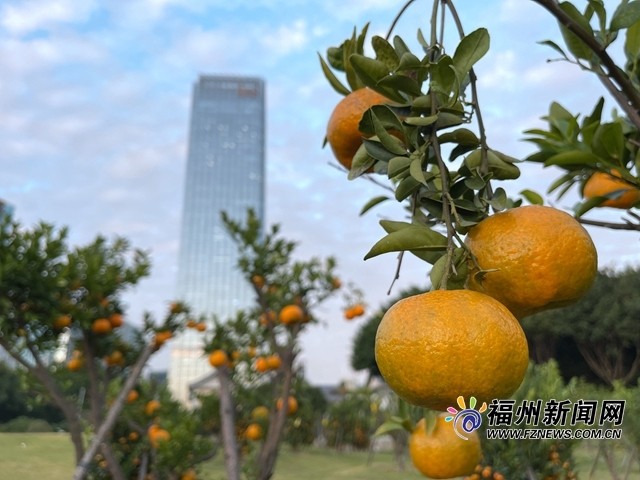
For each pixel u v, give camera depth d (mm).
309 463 16312
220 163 165875
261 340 7523
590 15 1914
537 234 1257
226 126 171250
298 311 6828
